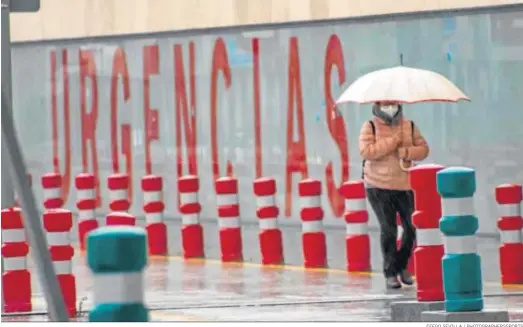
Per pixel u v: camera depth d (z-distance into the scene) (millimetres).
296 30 43594
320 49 42875
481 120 38312
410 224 27547
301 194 33562
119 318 12562
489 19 38031
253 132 45219
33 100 54250
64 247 24531
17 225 25422
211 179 46938
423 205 21094
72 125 52656
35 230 15289
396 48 40562
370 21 41281
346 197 32344
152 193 38688
